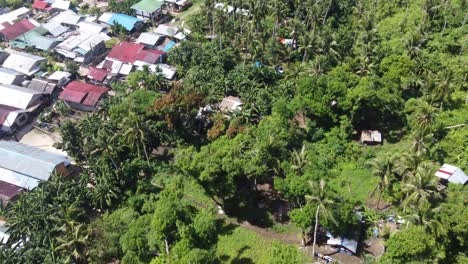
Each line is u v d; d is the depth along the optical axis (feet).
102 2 558.15
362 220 258.16
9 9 534.37
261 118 332.60
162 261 224.53
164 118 314.35
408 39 366.02
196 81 355.77
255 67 370.94
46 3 531.91
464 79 341.82
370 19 415.44
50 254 235.40
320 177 258.98
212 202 285.84
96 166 285.02
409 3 466.70
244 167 256.52
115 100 343.87
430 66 356.59
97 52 449.06
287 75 364.58
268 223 269.23
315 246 250.37
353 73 345.92
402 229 234.58
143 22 498.69
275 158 268.82
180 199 279.08
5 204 285.02
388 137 325.01
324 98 311.47
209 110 340.18
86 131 308.81
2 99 371.97
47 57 437.17
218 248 254.06
